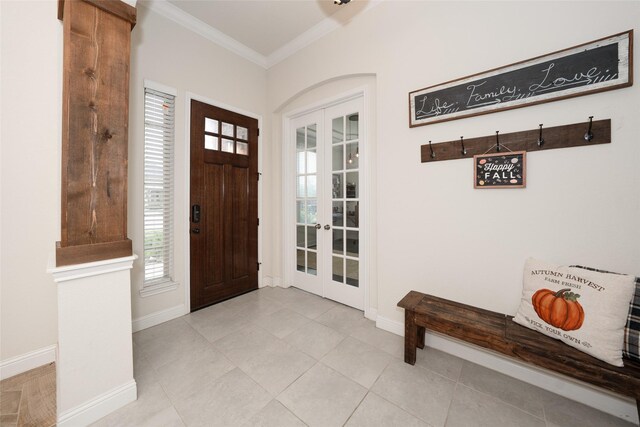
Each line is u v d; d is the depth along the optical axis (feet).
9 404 4.60
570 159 4.69
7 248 5.35
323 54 8.54
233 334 6.95
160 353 6.06
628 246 4.26
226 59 9.16
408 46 6.59
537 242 5.03
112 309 4.42
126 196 4.61
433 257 6.32
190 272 8.28
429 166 6.33
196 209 8.34
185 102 8.04
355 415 4.34
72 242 4.09
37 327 5.68
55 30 5.78
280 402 4.61
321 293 9.66
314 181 9.87
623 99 4.25
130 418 4.26
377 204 7.27
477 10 5.57
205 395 4.77
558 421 4.21
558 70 4.68
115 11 4.43
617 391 3.58
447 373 5.40
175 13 7.65
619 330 3.78
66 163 4.04
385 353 6.10
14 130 5.38
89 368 4.18
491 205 5.52
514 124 5.20
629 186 4.24
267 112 10.65
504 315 5.28
